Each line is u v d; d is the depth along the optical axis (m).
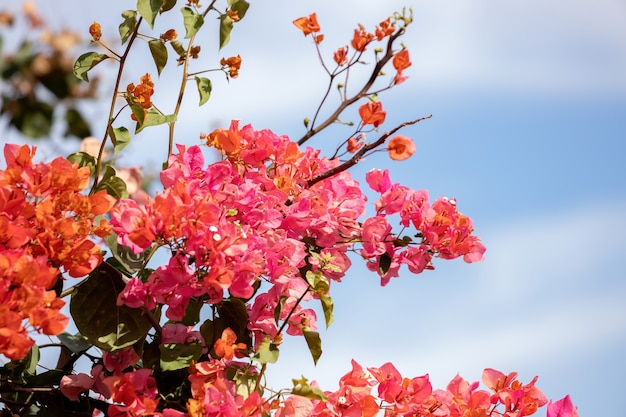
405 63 2.47
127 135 2.35
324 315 2.29
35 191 2.19
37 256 2.18
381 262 2.36
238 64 2.46
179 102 2.42
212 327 2.28
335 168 2.37
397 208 2.37
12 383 2.28
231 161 2.35
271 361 2.25
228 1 2.47
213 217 2.19
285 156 2.36
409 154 2.38
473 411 2.31
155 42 2.37
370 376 2.31
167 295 2.22
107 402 2.30
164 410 2.20
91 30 2.36
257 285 2.32
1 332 2.08
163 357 2.27
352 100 2.46
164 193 2.21
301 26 2.46
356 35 2.47
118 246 2.27
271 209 2.29
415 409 2.30
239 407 2.21
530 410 2.34
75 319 2.25
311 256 2.33
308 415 2.25
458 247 2.35
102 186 2.32
